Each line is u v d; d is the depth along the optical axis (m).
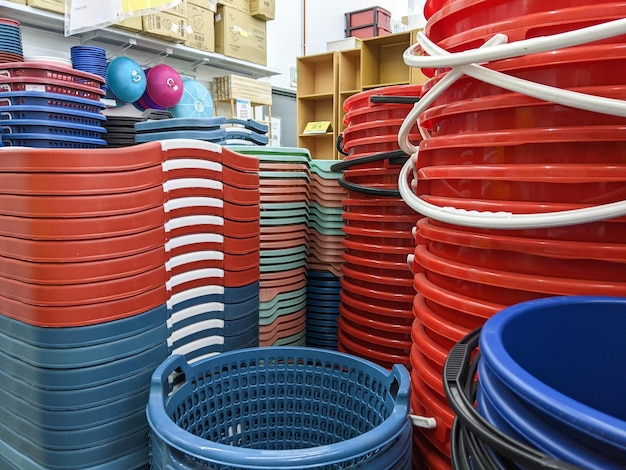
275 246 1.32
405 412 0.66
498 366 0.34
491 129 0.57
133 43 2.87
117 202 0.73
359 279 1.18
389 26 5.02
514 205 0.55
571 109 0.51
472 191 0.61
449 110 0.61
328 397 0.91
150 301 0.80
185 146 0.85
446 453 0.68
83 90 1.47
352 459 0.57
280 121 4.39
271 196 1.29
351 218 1.19
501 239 0.57
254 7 3.47
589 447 0.28
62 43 2.78
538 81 0.52
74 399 0.74
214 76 3.67
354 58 4.06
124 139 1.83
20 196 0.70
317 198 1.47
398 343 1.13
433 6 0.69
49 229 0.69
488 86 0.57
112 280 0.74
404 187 0.74
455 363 0.42
